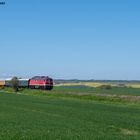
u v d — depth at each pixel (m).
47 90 141.00
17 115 56.31
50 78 151.75
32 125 42.94
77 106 78.19
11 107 73.31
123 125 45.94
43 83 149.62
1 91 152.25
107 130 40.50
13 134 32.84
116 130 41.16
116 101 95.81
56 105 80.12
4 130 36.56
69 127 41.84
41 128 39.97
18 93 135.62
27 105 79.12
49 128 40.12
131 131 41.47
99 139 31.00
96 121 49.88
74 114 59.69
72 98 107.69
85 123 46.91
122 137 33.09
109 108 74.25
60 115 58.12
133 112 65.50
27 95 121.75
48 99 102.38
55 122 47.28
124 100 95.50
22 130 37.16
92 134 34.22
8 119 49.97
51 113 61.38
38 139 30.39
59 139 30.39
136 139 31.95
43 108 71.50
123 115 58.97
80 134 33.69
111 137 32.56
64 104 83.81
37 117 53.62
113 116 56.91
